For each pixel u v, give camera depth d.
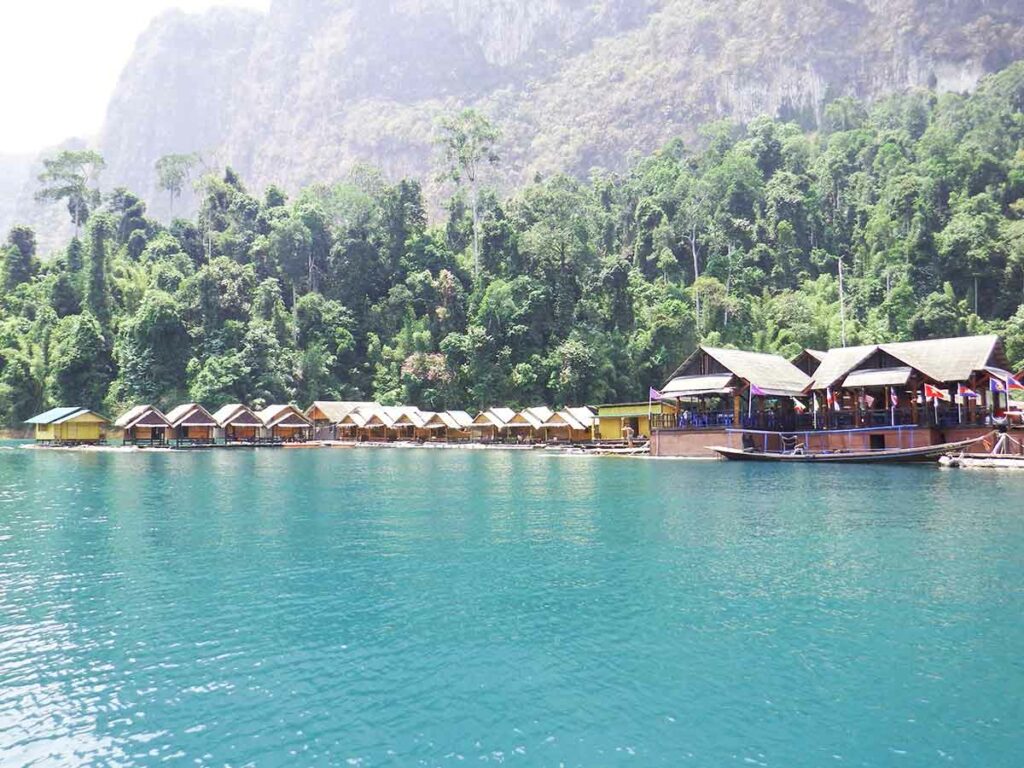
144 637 14.43
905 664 12.77
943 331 104.38
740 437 60.34
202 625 15.12
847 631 14.38
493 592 17.30
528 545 22.59
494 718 10.96
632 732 10.50
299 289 126.75
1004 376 50.06
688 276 130.25
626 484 40.16
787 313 112.31
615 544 22.61
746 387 60.06
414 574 19.05
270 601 16.73
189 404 90.00
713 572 18.92
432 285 119.56
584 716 11.00
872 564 19.58
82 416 86.44
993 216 118.38
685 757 9.83
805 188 143.38
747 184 138.25
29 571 19.62
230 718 11.04
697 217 130.38
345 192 132.00
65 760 9.88
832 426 57.72
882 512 28.19
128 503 32.78
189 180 160.88
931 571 18.75
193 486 40.25
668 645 13.75
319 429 101.44
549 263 116.81
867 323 112.31
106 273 117.19
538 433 93.25
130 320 105.56
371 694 11.82
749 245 128.88
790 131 180.50
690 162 161.38
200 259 134.25
